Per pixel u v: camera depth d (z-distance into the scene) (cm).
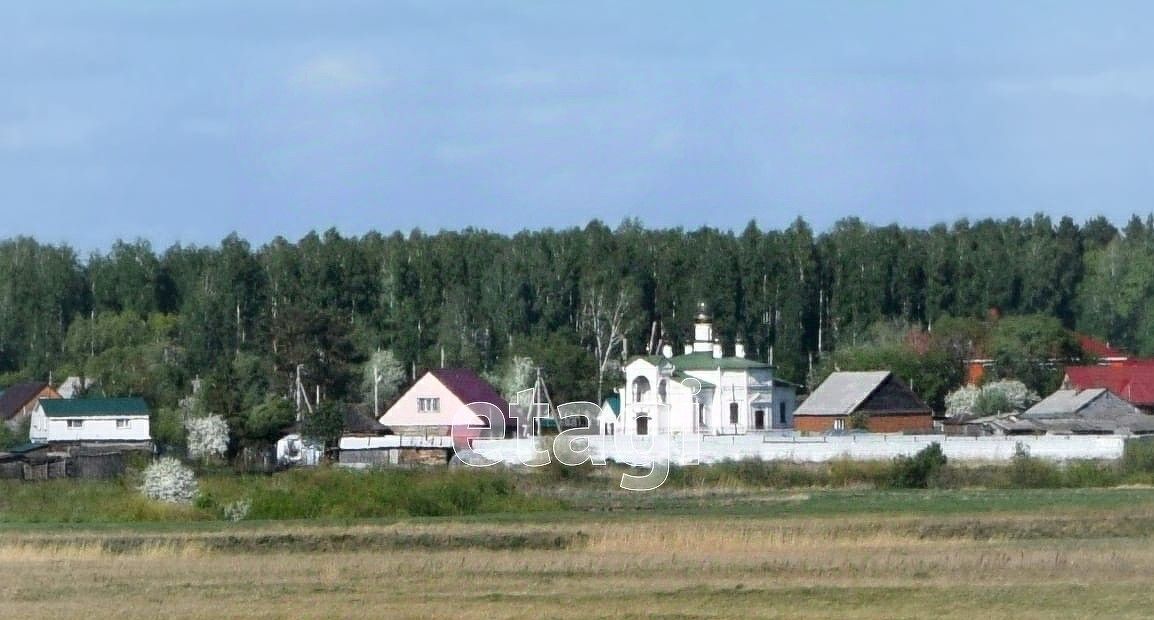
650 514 10900
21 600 7419
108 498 11919
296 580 7862
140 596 7481
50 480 13712
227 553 9012
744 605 7156
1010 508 10894
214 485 12412
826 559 8338
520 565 8219
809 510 11075
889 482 13912
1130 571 7956
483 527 9862
